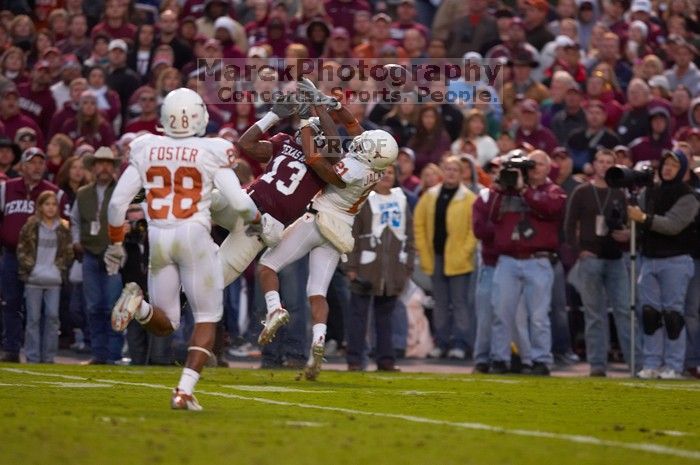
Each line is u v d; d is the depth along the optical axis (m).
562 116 58.94
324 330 37.09
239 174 45.66
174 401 26.81
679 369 45.44
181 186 26.25
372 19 65.56
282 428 24.31
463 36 65.19
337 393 33.53
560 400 33.34
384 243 46.03
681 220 44.97
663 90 61.75
